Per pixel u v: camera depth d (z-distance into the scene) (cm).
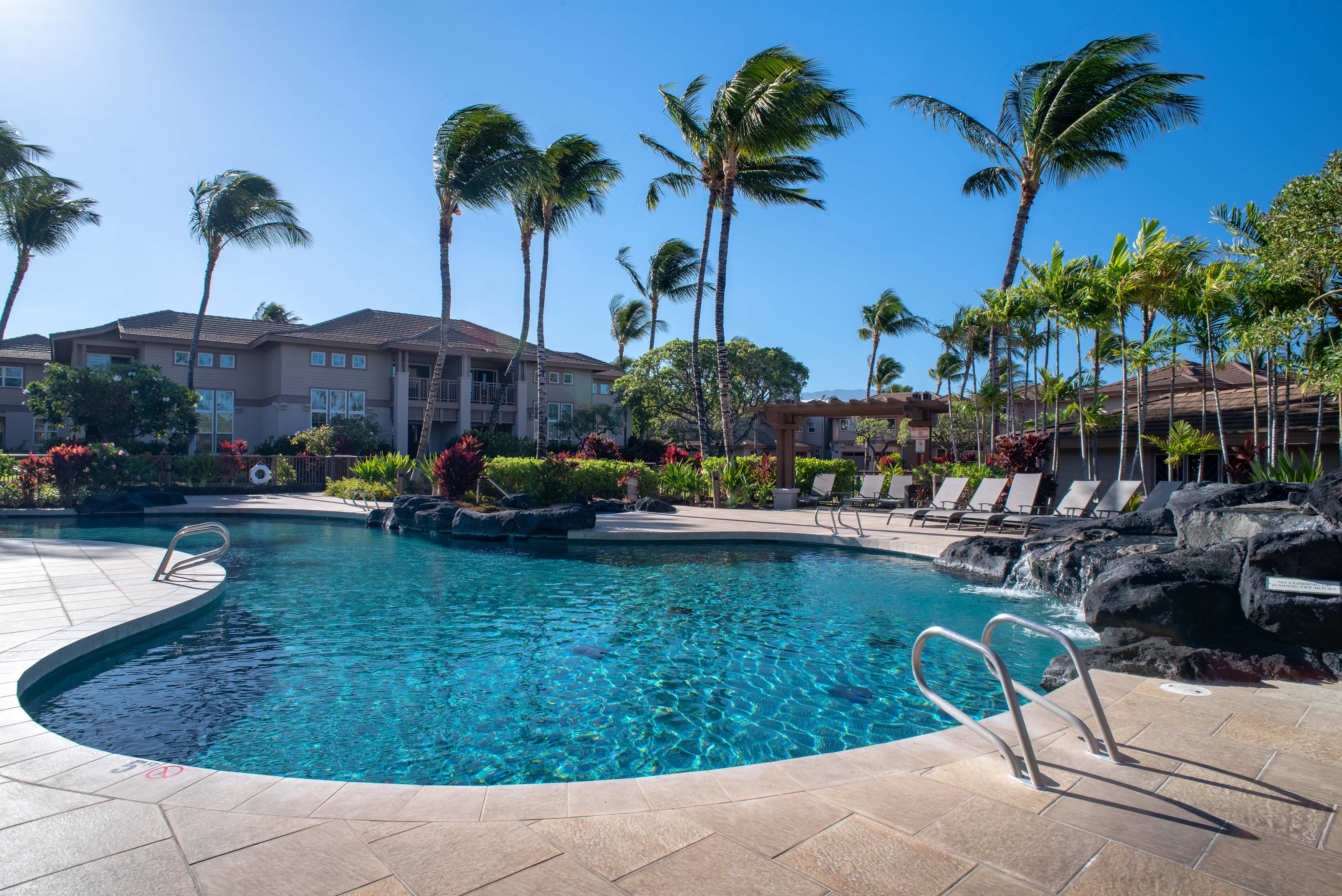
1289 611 478
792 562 1095
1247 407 1877
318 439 2681
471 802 295
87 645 570
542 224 2762
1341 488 520
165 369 2958
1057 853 256
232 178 2802
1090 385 2119
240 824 275
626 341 4762
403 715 486
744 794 303
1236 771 326
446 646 649
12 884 234
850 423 5162
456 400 3412
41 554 1025
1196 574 537
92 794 300
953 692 526
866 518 1595
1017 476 1346
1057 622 718
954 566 1011
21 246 2650
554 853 255
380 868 244
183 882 235
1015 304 1678
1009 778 320
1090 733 338
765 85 1741
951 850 258
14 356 2988
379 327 3500
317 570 1028
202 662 599
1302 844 262
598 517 1645
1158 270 1366
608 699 517
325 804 293
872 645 649
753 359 3512
